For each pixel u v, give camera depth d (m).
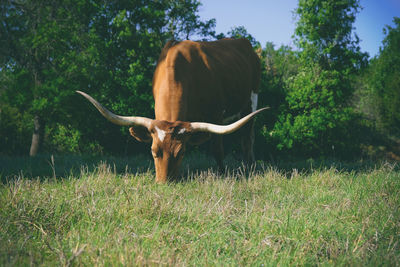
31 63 11.98
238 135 9.53
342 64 14.05
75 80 10.91
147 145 12.50
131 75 11.35
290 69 16.86
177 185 4.75
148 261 2.26
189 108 6.04
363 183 5.00
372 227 3.27
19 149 14.93
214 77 6.47
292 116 12.75
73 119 11.44
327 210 3.79
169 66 5.95
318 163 8.02
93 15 11.88
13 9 11.76
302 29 14.01
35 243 2.67
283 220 3.26
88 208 3.28
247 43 8.59
